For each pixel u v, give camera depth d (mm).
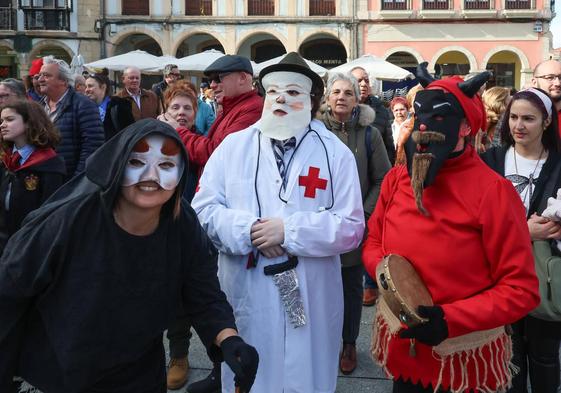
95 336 1850
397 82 15625
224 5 24219
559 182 2889
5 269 1805
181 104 3973
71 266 1824
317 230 2549
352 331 3871
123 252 1842
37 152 3959
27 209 3916
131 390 2018
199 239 2078
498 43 24188
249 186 2689
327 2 24297
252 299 2633
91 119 4809
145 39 25609
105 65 16547
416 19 24094
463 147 2242
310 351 2613
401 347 2326
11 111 3859
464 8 24078
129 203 1848
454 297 2164
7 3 23609
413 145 2205
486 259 2170
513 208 2146
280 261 2607
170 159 1841
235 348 1998
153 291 1909
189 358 4051
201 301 2115
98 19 23938
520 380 3027
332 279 2750
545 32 23953
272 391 2605
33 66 6676
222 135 3529
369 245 2516
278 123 2650
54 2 23641
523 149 3025
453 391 2178
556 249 2785
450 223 2164
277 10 24156
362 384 3713
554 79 4031
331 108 3992
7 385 1907
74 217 1810
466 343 2168
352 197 2707
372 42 24375
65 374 1864
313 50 25734
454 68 25453
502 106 4516
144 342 1946
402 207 2309
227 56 3670
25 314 1904
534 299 2109
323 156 2717
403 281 2104
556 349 2906
